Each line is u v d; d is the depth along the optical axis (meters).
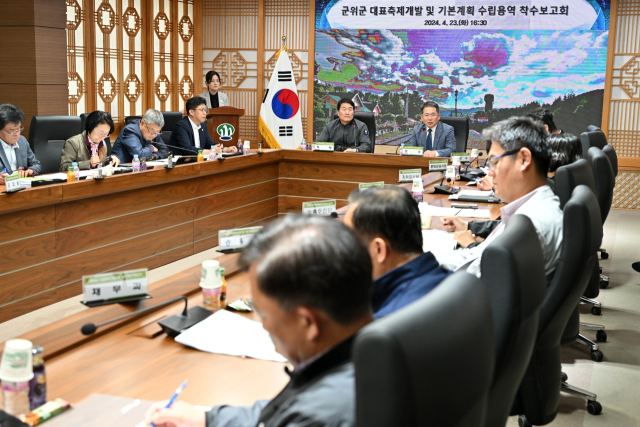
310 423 0.83
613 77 7.79
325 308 0.85
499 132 2.29
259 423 0.95
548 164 2.28
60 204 3.80
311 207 3.27
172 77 8.49
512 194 2.30
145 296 1.96
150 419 1.18
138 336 1.71
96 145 4.87
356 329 0.89
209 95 8.16
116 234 4.30
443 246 2.70
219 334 1.70
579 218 2.03
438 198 4.13
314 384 0.87
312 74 8.57
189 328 1.73
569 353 3.38
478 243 2.75
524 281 1.34
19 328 3.55
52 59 6.37
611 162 4.47
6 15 6.16
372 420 0.75
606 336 3.53
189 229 5.08
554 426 2.59
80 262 4.02
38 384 1.30
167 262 4.87
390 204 1.50
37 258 3.68
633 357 3.32
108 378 1.46
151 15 7.96
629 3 7.58
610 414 2.70
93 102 7.19
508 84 8.05
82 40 7.02
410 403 0.74
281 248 0.87
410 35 8.22
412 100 8.36
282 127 7.31
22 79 6.22
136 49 7.85
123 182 4.19
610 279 4.71
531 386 1.98
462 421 0.84
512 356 1.30
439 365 0.78
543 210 2.21
